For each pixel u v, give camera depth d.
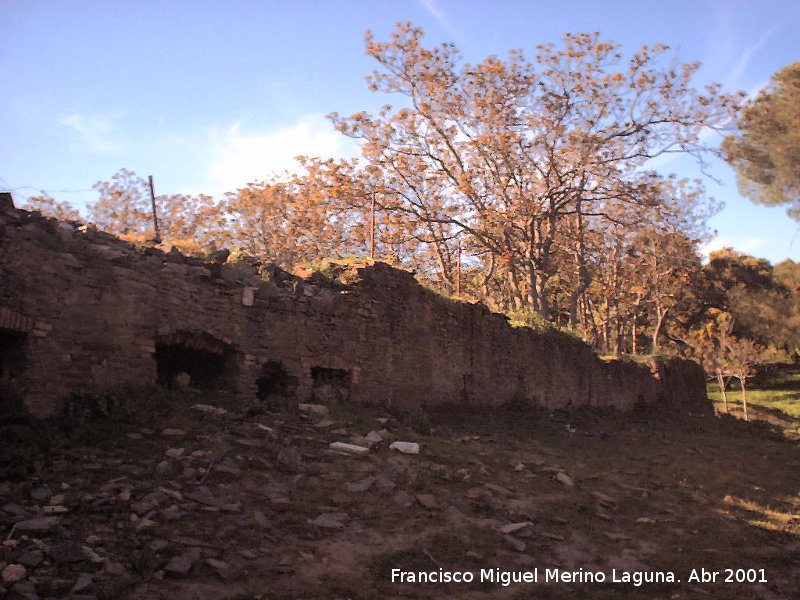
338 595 5.95
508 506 9.52
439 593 6.39
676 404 33.72
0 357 8.74
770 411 49.22
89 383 9.51
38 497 6.77
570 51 31.25
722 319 51.16
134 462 8.25
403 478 9.82
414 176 34.97
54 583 5.21
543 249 35.06
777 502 12.41
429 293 17.70
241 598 5.55
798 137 18.52
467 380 18.98
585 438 18.33
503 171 34.62
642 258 47.12
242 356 12.33
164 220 38.31
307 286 14.35
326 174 34.25
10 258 8.56
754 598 7.22
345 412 13.27
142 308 10.52
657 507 10.99
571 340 25.58
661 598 7.00
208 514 7.17
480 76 31.66
